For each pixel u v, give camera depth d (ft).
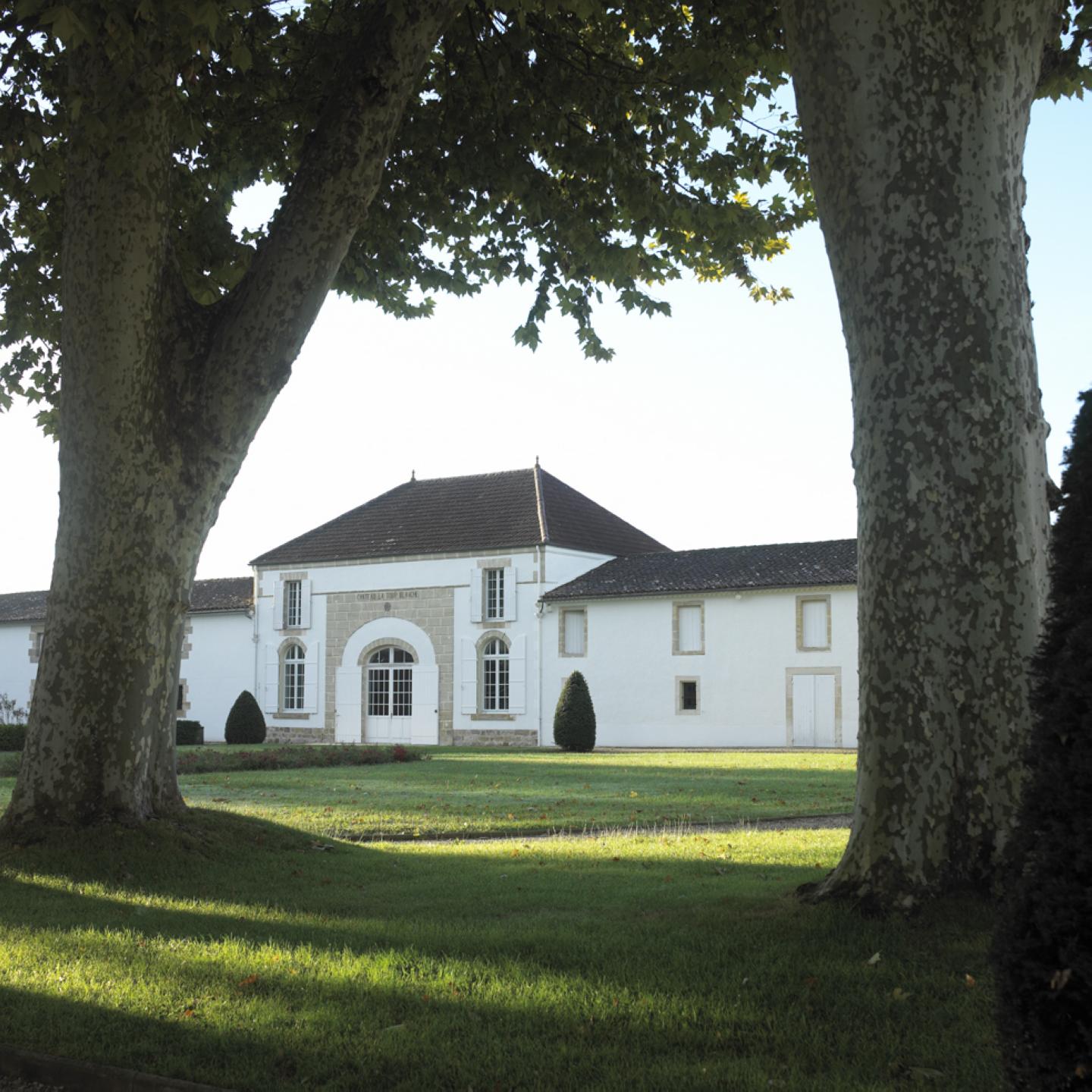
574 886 25.66
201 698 142.51
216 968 18.12
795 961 17.38
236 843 30.37
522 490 130.82
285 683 137.49
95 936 20.53
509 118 39.04
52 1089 14.14
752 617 109.09
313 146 29.99
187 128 29.96
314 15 39.68
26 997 16.69
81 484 28.99
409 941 19.93
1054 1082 9.98
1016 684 19.31
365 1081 13.32
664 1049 14.23
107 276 28.48
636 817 42.80
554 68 39.40
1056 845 10.18
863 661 20.36
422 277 45.52
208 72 36.70
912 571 19.65
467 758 87.56
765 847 32.35
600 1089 12.80
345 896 24.99
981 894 18.93
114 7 25.20
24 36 33.27
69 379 29.12
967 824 19.21
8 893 24.81
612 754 96.78
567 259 44.06
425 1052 14.08
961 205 19.92
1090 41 32.58
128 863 27.32
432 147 40.50
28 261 39.45
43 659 29.50
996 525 19.52
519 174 39.70
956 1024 14.52
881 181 20.20
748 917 20.40
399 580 130.11
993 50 20.13
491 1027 14.99
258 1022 15.35
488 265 45.88
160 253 29.25
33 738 29.22
